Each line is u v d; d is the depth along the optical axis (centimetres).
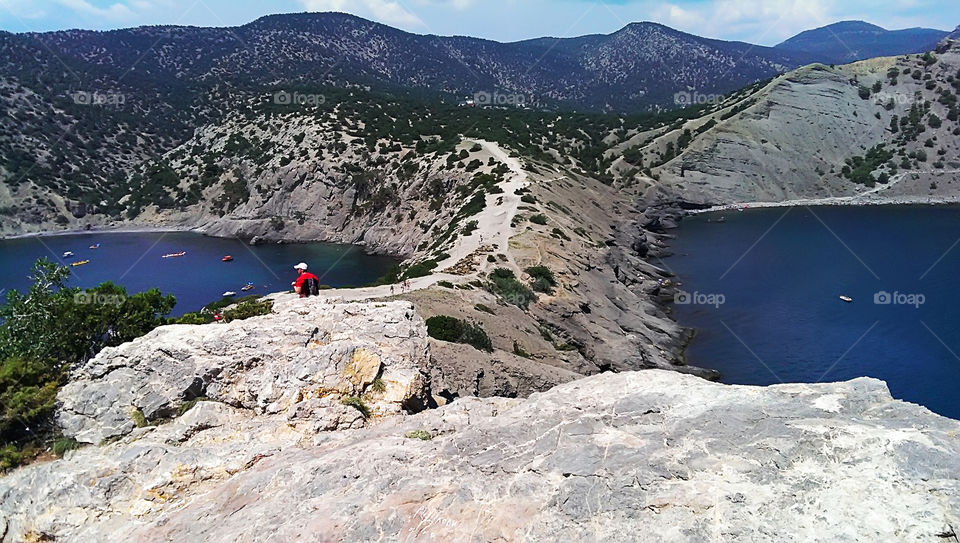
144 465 1335
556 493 1074
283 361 1694
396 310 2020
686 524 951
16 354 2181
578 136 17188
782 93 17062
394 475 1197
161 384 1630
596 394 1504
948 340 5884
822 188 15250
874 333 6156
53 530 1207
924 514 880
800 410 1210
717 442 1138
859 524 888
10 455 1480
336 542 1024
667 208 13962
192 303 8106
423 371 1845
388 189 12056
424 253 8038
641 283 7819
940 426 1085
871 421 1124
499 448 1271
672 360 5684
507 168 10588
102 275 9544
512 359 3922
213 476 1328
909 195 14600
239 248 11856
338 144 13600
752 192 15038
